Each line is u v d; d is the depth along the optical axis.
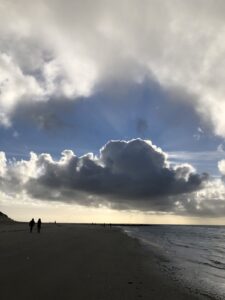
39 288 11.59
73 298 10.61
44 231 56.50
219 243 60.50
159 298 11.45
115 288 12.30
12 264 16.06
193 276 17.25
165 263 22.11
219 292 13.58
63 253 21.88
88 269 15.98
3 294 10.67
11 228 66.94
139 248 33.34
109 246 31.14
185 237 86.94
